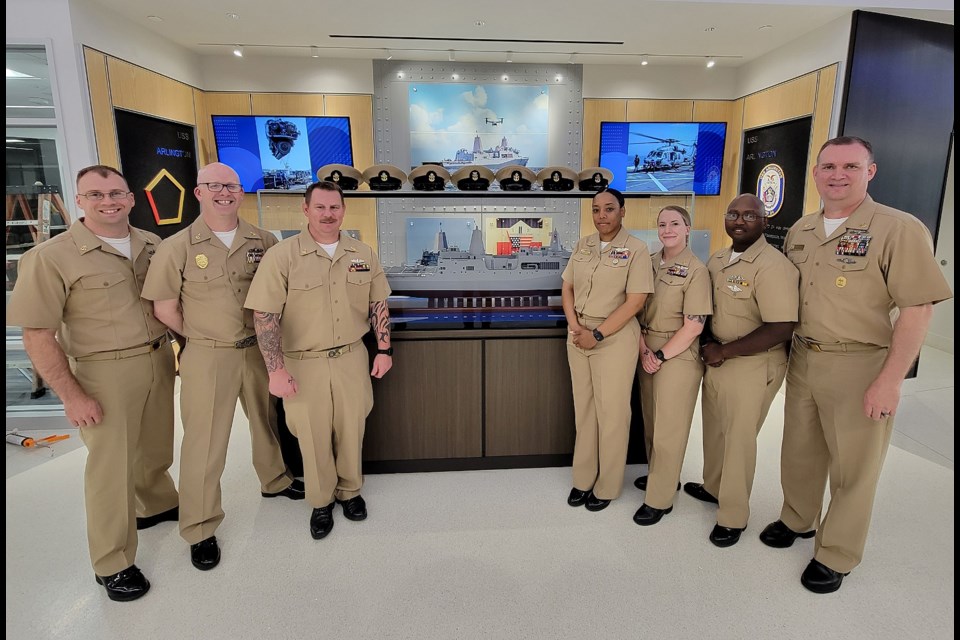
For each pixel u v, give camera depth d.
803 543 2.22
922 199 4.30
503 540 2.24
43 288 1.70
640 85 5.92
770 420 3.54
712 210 6.27
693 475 2.80
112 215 1.84
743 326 2.10
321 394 2.17
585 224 3.70
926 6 3.92
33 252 1.71
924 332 1.68
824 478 2.11
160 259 1.93
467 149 5.93
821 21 4.39
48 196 3.64
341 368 2.20
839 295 1.83
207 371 2.04
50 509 2.51
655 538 2.26
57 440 3.24
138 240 2.00
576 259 2.40
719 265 2.17
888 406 1.71
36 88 3.63
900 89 4.13
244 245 2.13
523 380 2.76
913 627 1.77
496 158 5.97
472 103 5.83
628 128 5.96
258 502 2.54
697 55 5.43
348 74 5.62
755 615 1.83
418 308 2.80
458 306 2.81
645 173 6.11
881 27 4.11
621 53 5.40
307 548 2.19
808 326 1.94
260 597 1.92
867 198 1.87
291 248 2.09
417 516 2.42
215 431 2.08
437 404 2.76
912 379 4.30
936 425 3.46
